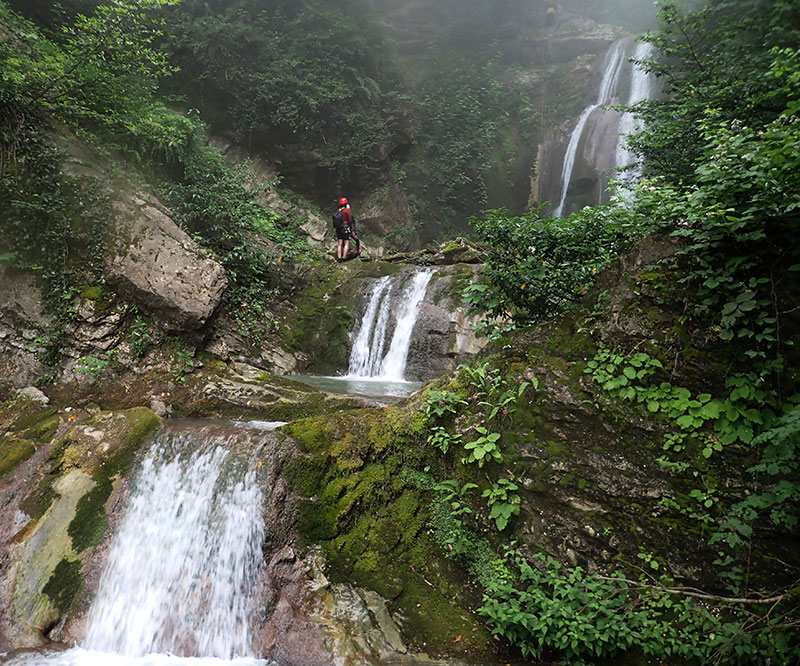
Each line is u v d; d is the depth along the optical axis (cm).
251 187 1376
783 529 338
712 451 366
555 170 2077
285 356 1005
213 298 828
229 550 452
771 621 312
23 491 525
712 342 389
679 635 338
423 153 1950
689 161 688
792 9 610
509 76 2353
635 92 1950
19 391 675
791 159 334
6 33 787
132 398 709
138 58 909
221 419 674
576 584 370
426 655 376
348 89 1562
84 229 773
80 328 734
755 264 378
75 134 834
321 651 376
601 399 415
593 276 496
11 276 719
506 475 436
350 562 441
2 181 712
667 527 369
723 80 680
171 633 418
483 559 429
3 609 429
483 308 526
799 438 295
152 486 511
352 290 1112
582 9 2519
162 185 970
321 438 505
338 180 1559
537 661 362
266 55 1449
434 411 493
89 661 396
